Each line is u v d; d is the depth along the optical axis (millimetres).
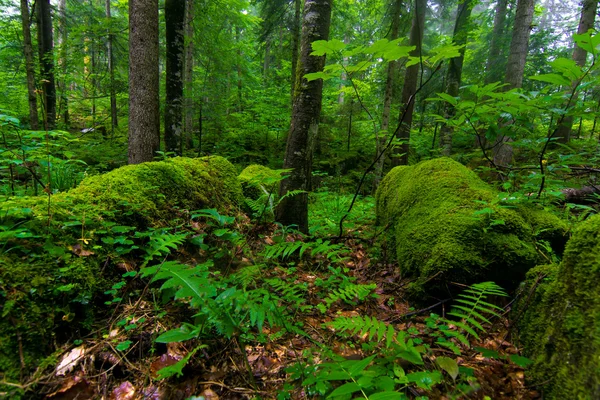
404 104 9984
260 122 12438
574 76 2186
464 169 3850
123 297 2117
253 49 19172
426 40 15031
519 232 2713
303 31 4043
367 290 2521
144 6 5625
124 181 2953
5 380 1402
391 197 4684
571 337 1577
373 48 2213
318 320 2465
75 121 14781
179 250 2762
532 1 6918
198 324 1881
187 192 3545
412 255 3072
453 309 2584
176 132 7328
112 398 1546
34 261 1825
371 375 1373
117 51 11586
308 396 1566
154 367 1705
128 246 2445
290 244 2787
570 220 3344
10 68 11648
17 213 1991
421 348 1675
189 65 11578
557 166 3445
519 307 2242
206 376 1728
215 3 11633
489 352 1711
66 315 1766
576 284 1693
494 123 3107
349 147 12336
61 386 1516
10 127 2754
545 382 1618
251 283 2535
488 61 12742
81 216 2301
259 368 1845
